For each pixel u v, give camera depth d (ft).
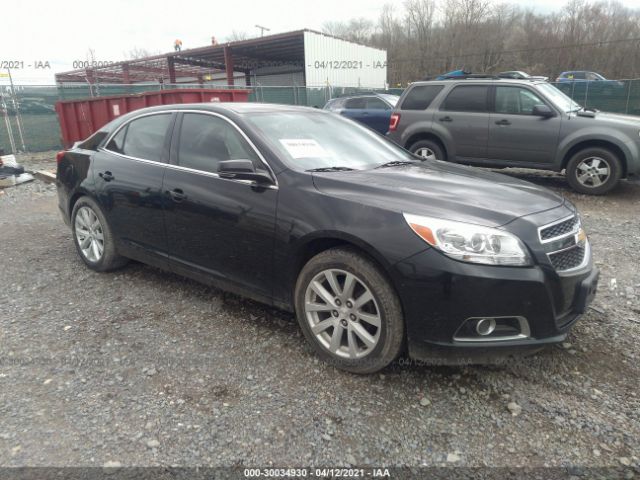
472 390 9.16
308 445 7.79
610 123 24.64
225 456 7.55
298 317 10.24
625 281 14.29
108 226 14.34
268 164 10.75
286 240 10.03
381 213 9.02
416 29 159.33
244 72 121.39
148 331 11.41
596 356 10.28
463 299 8.31
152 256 13.26
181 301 13.04
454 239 8.41
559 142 25.80
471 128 28.09
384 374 9.65
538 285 8.42
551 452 7.65
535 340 8.66
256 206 10.54
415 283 8.48
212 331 11.39
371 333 9.41
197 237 11.86
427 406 8.72
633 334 11.15
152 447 7.72
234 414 8.50
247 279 11.12
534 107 26.00
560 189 27.66
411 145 30.48
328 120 13.76
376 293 8.94
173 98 38.75
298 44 87.86
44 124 54.75
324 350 9.88
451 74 34.73
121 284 14.26
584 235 10.17
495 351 8.61
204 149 12.07
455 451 7.68
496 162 27.94
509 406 8.71
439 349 8.66
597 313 12.21
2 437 7.90
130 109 41.11
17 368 9.90
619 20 149.38
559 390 9.16
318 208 9.66
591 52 142.61
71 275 15.07
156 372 9.75
